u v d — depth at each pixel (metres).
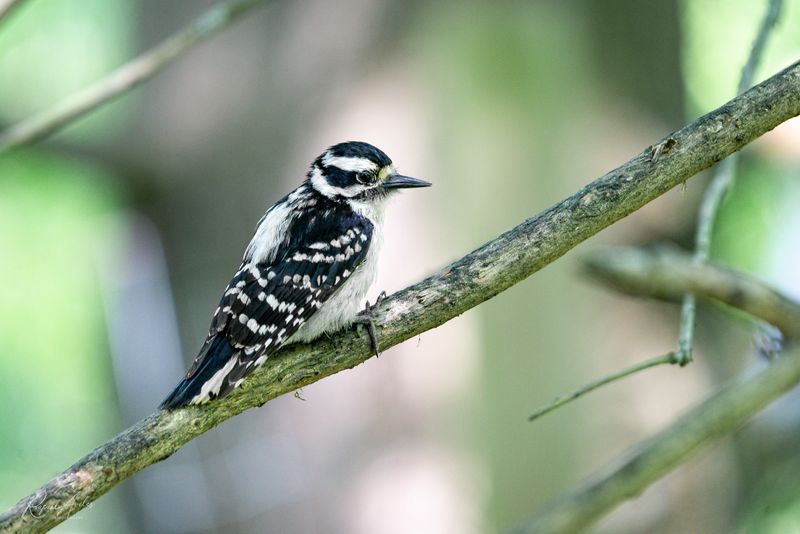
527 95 12.80
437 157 12.72
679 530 12.98
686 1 14.95
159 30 13.95
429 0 12.96
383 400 12.72
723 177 8.23
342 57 13.17
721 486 13.06
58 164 15.38
